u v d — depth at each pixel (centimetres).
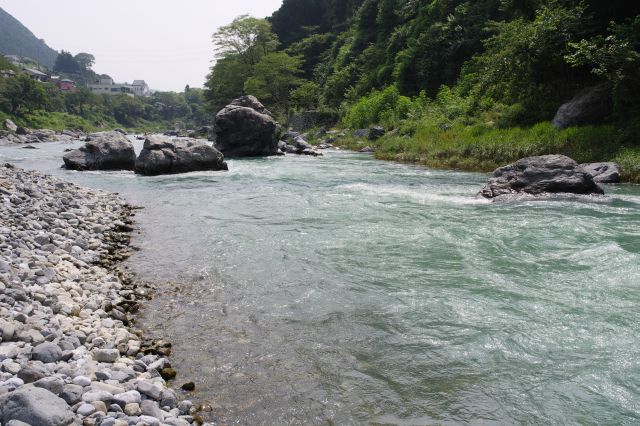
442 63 4803
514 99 2809
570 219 1029
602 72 1997
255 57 7725
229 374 440
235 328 537
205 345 496
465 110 3155
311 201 1317
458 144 2398
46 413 303
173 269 739
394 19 6675
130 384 387
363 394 409
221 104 8044
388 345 495
